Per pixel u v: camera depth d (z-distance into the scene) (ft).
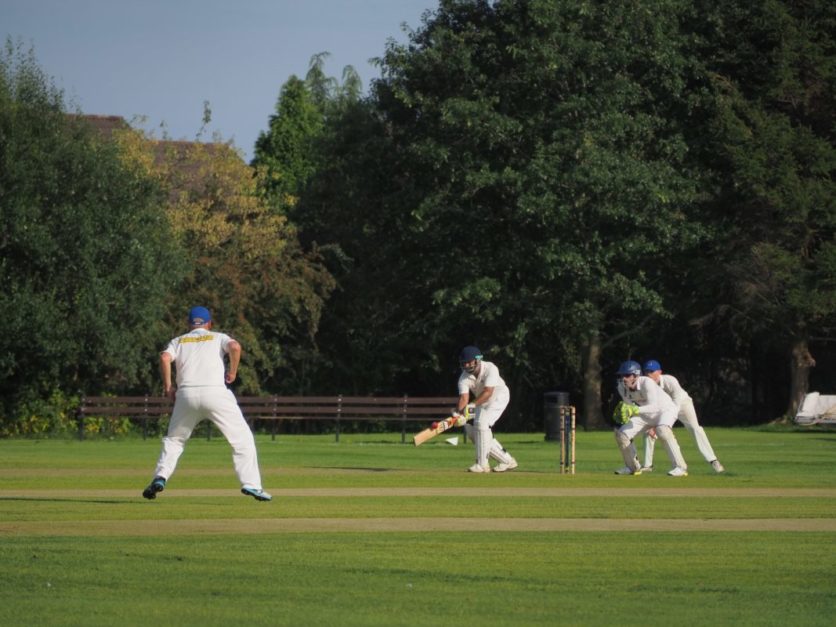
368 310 361.10
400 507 93.61
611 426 332.60
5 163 246.88
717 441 220.64
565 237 297.74
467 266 306.96
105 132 372.58
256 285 326.24
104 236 251.60
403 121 328.90
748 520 86.02
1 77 259.80
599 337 325.42
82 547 69.87
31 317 242.17
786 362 348.79
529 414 362.33
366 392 367.25
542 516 87.81
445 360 367.25
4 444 213.66
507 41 309.01
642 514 89.45
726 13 309.42
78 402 253.85
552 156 292.40
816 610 52.75
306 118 422.41
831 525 82.99
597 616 51.21
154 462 154.20
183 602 53.88
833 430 276.82
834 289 288.51
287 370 355.15
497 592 56.65
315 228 370.12
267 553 67.87
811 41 299.99
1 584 57.98
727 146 292.61
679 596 55.98
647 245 295.89
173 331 307.37
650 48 302.04
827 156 292.81
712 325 333.21
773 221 300.61
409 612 51.90
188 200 327.67
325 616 50.88
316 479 122.83
